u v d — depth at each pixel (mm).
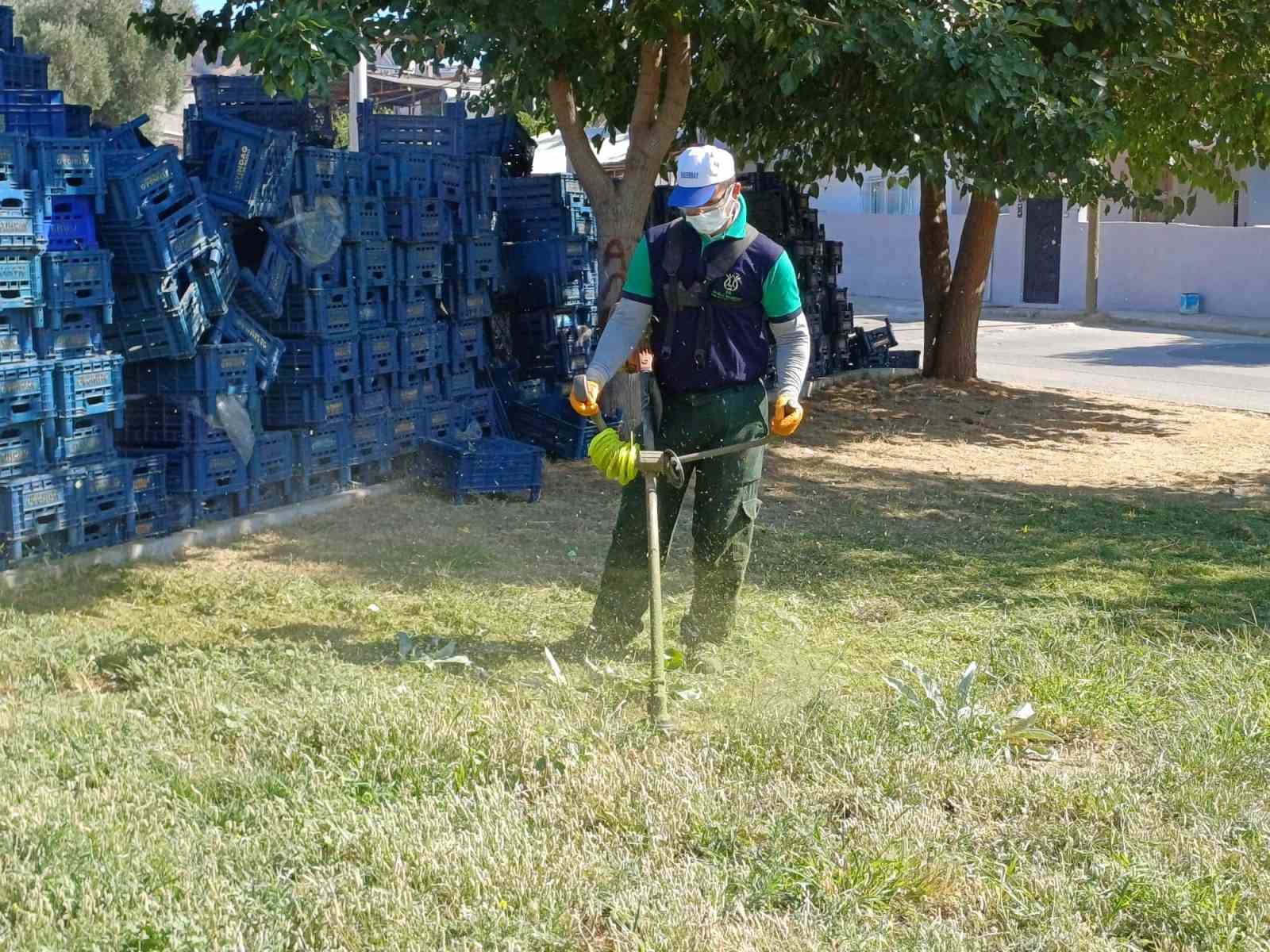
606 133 12289
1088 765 4637
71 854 3510
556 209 10695
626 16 9844
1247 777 4383
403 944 3211
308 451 8391
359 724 4508
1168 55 11836
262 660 5352
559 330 10820
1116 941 3369
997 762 4504
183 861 3547
